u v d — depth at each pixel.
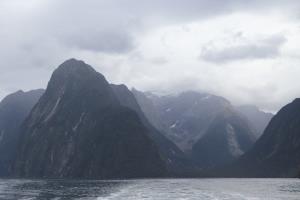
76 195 137.00
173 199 117.38
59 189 170.62
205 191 151.50
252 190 160.75
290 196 131.38
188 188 170.62
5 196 134.88
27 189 172.25
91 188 175.00
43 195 138.38
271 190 161.50
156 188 170.12
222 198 121.94
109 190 160.12
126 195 131.38
